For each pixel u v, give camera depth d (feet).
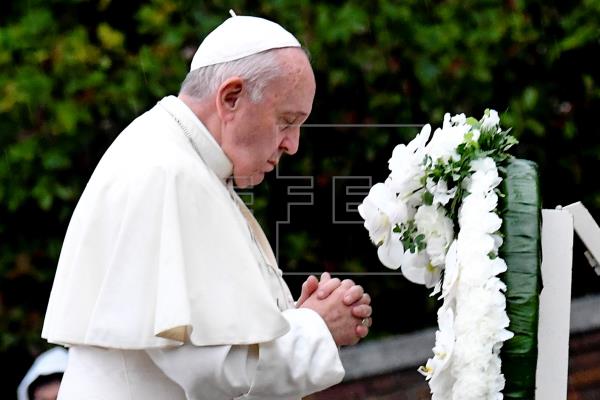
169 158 20.83
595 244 20.99
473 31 34.42
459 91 34.50
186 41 34.35
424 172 20.47
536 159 35.27
